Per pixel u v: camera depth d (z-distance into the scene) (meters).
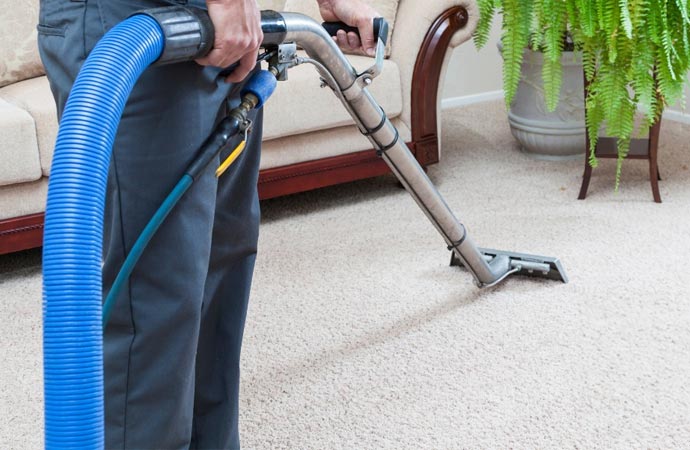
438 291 2.26
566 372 1.86
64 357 0.70
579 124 3.16
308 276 2.37
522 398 1.78
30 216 2.40
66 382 0.70
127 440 1.20
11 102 2.50
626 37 2.63
